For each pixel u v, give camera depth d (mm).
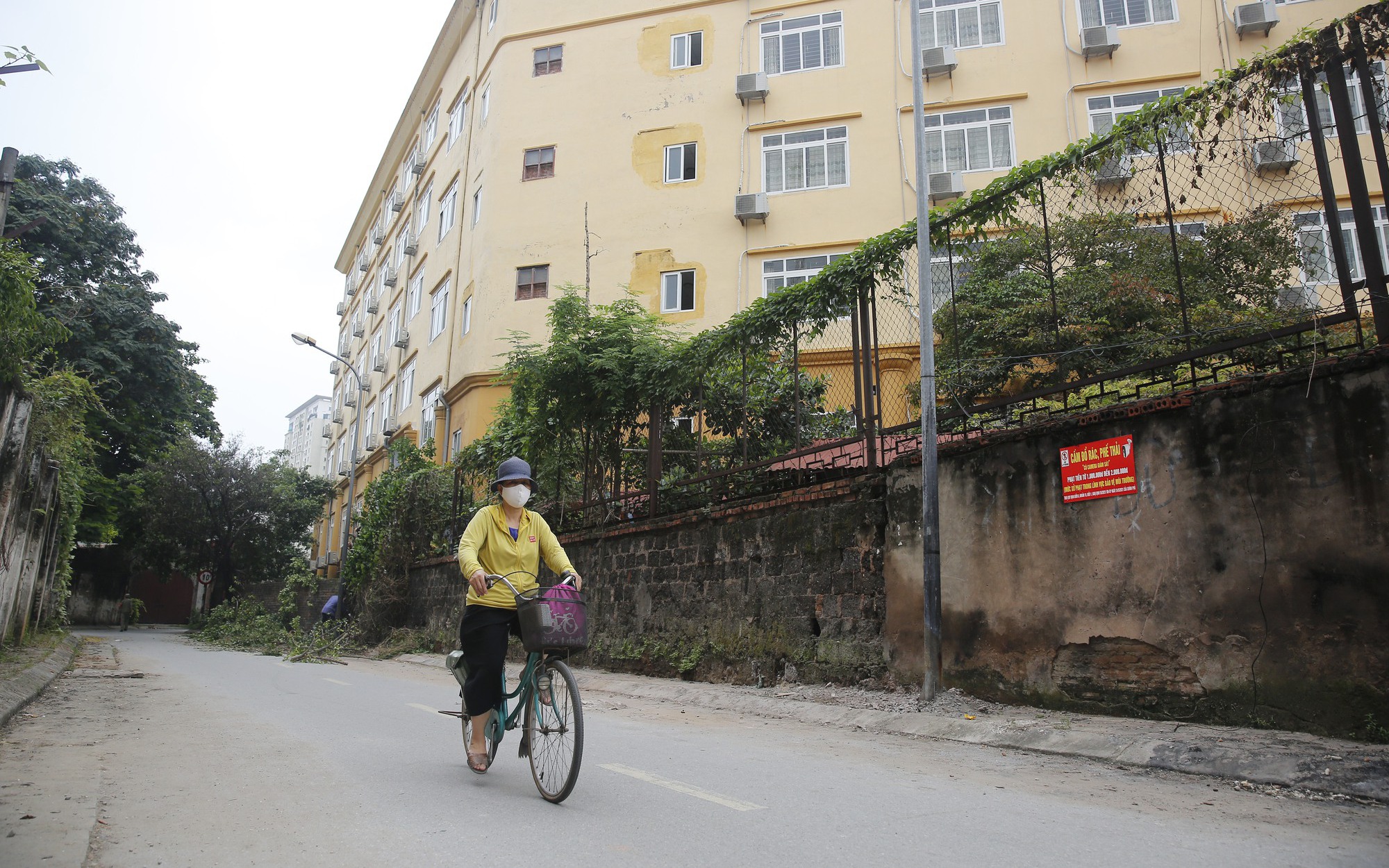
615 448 13195
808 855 3473
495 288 22516
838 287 9445
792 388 12633
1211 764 5250
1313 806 4496
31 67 5672
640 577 11875
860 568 8688
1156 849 3643
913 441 8688
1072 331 10461
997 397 10688
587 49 23453
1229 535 6176
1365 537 5574
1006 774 5293
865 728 7199
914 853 3523
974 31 20281
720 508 10508
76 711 7520
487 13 26016
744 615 9945
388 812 4051
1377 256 5875
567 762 4145
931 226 8828
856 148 20422
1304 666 5727
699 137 21766
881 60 20734
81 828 3643
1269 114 6918
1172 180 10297
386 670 13570
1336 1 18219
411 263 30578
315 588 26188
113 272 29953
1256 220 8938
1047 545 7215
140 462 33500
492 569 4758
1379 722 5371
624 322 12914
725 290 20609
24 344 8398
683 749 6027
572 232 22219
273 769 5051
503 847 3514
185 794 4375
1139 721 6383
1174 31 19094
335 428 43125
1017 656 7277
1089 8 19703
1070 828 3963
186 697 8859
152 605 44500
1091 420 7047
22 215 26844
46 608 16031
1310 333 6371
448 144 28141
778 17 21859
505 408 16734
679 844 3588
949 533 7949
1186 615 6328
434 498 19500
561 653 4434
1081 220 11164
